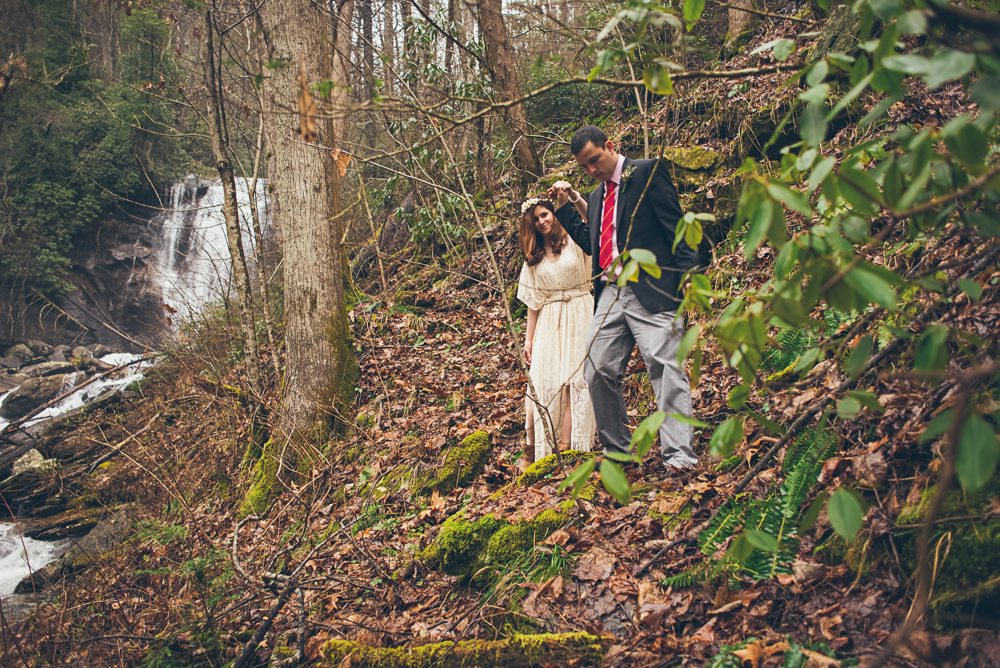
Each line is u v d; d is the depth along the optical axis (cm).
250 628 332
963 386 89
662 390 298
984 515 181
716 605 213
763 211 120
